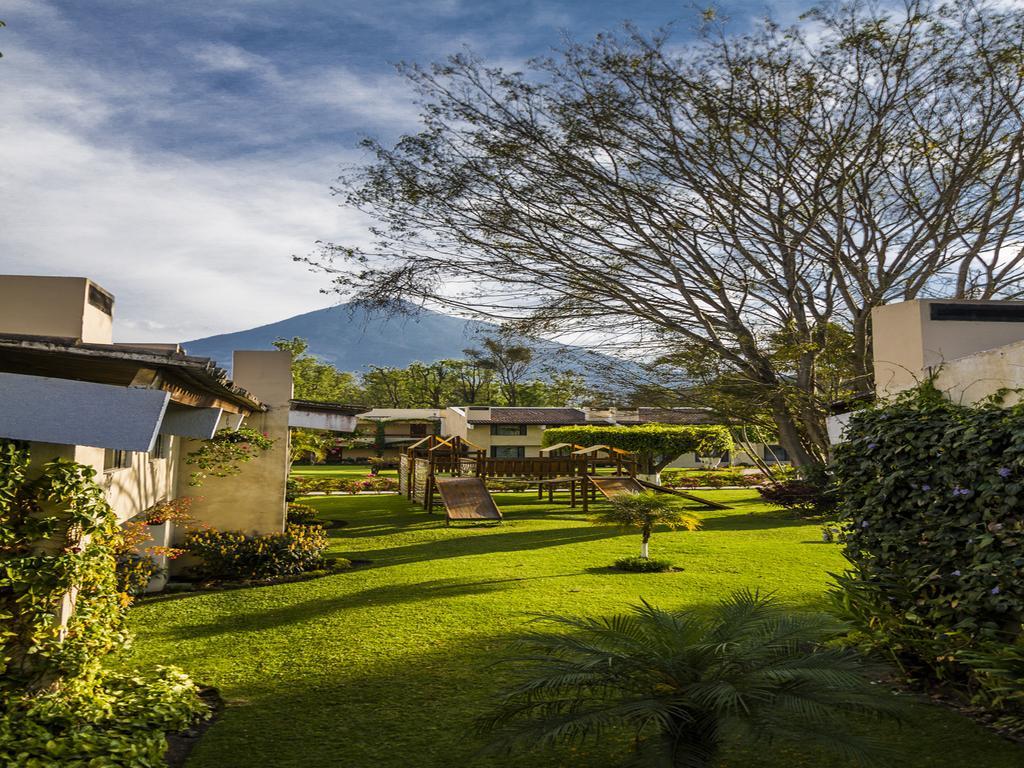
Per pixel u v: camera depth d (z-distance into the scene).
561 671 4.36
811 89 13.61
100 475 6.74
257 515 13.46
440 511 24.23
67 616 5.58
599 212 15.43
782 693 4.11
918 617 6.05
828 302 15.99
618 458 27.75
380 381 78.00
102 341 6.74
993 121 13.75
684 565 13.14
